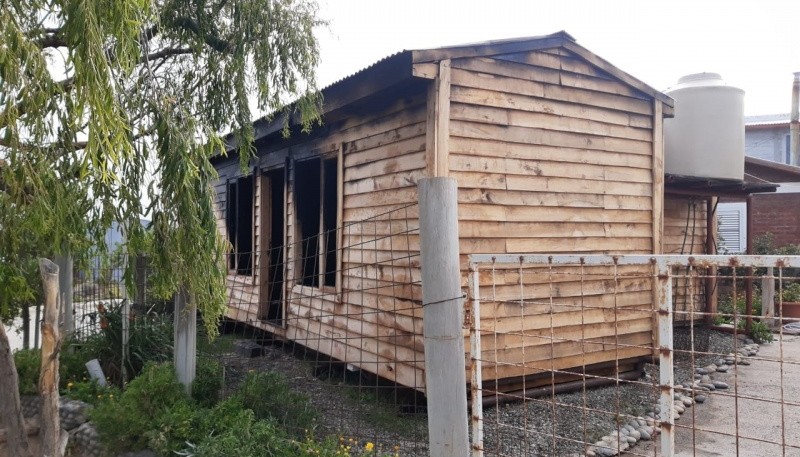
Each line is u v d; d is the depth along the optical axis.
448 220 2.64
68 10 2.67
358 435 4.31
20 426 3.17
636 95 6.44
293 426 4.15
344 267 6.32
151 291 5.45
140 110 3.88
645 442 4.46
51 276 3.00
